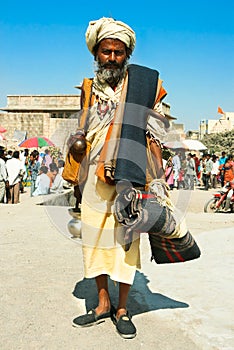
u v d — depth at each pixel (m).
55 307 4.29
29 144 21.25
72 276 5.30
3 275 5.30
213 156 23.44
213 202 12.62
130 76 3.56
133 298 4.62
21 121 34.91
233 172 15.42
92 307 4.30
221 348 3.50
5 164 13.40
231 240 7.74
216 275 5.51
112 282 5.14
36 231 8.17
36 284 4.98
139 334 3.73
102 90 3.67
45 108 36.75
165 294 4.77
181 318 4.09
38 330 3.77
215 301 4.56
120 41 3.60
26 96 37.72
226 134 66.50
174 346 3.53
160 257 3.85
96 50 3.70
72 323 3.87
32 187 15.36
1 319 4.00
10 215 10.53
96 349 3.45
